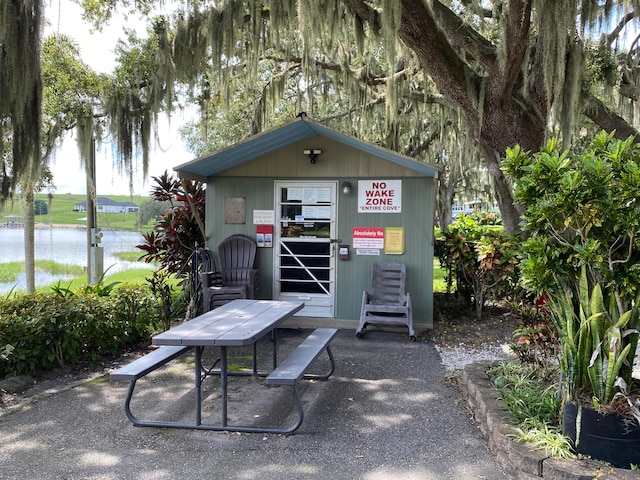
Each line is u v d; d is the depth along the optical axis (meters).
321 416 3.79
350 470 2.96
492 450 3.15
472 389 3.93
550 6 5.81
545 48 6.05
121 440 3.38
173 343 3.34
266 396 4.26
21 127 5.96
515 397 3.47
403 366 5.16
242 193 7.23
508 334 6.50
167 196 8.25
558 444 2.84
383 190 6.85
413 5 6.23
